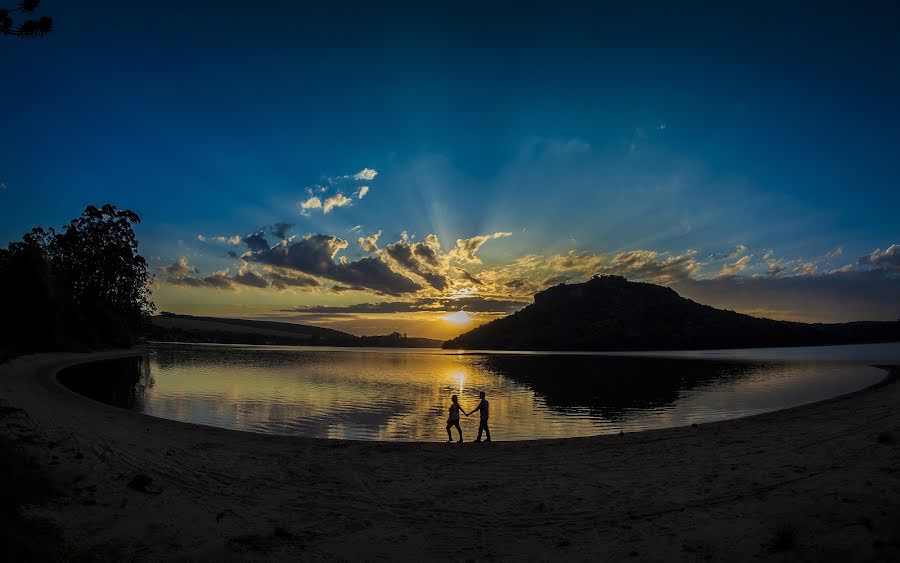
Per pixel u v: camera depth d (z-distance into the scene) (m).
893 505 8.58
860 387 47.16
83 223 82.44
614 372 79.75
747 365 99.19
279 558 7.45
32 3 7.76
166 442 15.77
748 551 7.20
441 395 41.97
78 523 8.47
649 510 9.51
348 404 33.97
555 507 9.95
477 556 7.55
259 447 15.64
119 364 59.59
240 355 116.44
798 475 11.41
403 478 12.27
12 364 41.56
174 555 7.43
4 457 10.39
